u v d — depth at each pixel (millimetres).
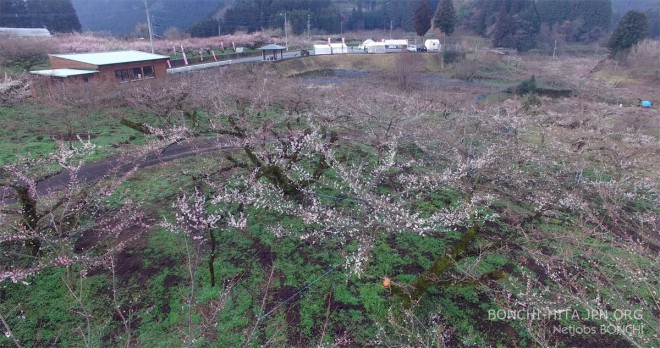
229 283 11156
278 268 11828
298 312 10352
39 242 11633
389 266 11945
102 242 12500
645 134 23766
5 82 26500
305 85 32188
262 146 16094
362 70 53812
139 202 14797
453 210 13484
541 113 28156
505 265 12133
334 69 54281
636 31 42688
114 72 29281
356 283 11273
